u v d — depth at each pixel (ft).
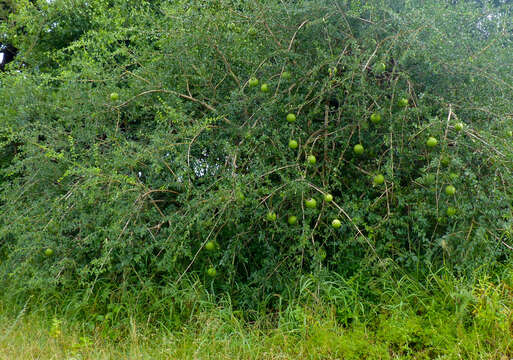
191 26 13.79
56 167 15.31
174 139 13.14
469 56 12.53
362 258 12.94
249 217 13.42
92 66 15.12
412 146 12.85
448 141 11.60
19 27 25.00
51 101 17.12
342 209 12.51
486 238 11.68
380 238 13.05
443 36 12.35
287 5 13.56
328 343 10.16
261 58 13.97
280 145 12.76
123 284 12.89
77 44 15.87
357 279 12.42
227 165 13.69
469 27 13.75
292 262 12.77
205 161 14.37
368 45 13.06
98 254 14.16
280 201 12.63
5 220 14.78
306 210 12.39
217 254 13.11
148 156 12.96
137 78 15.34
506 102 12.43
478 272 11.39
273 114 13.51
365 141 13.33
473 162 12.44
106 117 15.44
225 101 14.94
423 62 13.12
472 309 10.69
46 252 13.34
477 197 11.35
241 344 10.70
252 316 12.34
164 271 13.69
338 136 13.03
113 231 12.44
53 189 15.42
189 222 12.53
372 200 13.33
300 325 10.90
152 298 12.99
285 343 10.52
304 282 11.97
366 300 11.91
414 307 11.41
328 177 13.08
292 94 13.84
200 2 13.99
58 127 15.31
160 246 13.02
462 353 9.63
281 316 11.52
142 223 13.28
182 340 11.26
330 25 13.16
